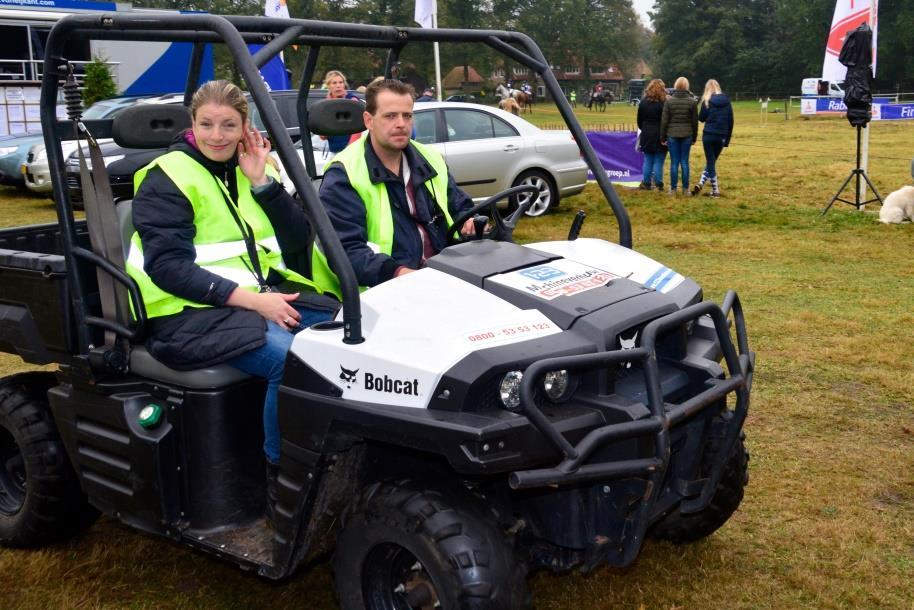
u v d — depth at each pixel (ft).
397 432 8.04
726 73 295.28
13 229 12.64
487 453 7.68
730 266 28.58
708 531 11.41
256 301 9.62
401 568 8.83
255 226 10.62
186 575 11.28
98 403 10.28
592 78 362.12
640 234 34.30
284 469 8.92
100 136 10.16
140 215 9.72
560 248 10.70
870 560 11.29
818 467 13.93
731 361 9.24
